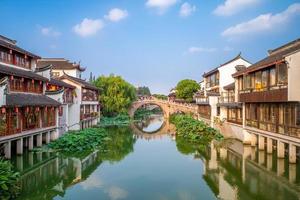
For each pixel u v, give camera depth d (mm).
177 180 24938
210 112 54656
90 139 40750
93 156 34656
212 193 21641
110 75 84438
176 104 87375
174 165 30156
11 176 20047
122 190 22484
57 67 66438
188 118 62156
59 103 40812
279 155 28453
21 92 35031
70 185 23750
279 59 26141
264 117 32125
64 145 35375
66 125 46969
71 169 28672
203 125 47562
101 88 74812
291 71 25062
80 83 53625
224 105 46312
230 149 36844
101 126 67688
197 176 26062
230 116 46062
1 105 25578
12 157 30531
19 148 30609
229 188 22797
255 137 36438
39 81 39656
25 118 31891
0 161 21562
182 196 21188
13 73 31234
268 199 20203
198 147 40000
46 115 37719
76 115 52906
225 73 55500
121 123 74938
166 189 22656
